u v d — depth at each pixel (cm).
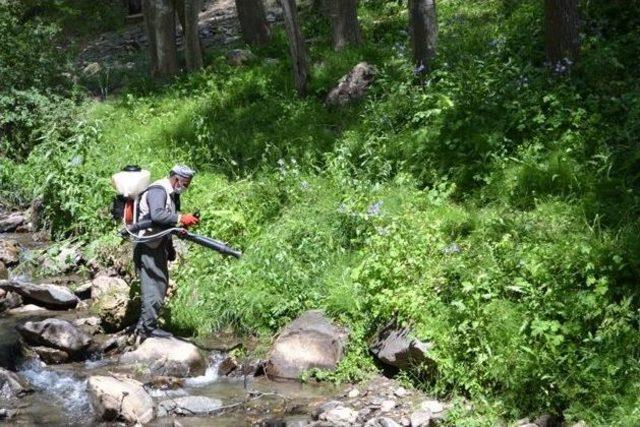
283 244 888
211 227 973
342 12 1452
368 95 1219
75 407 692
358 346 747
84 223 1094
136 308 843
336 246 894
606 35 1182
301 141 1170
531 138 981
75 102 1572
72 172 1152
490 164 958
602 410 616
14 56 1595
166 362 759
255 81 1411
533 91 1036
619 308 674
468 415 643
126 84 1647
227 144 1229
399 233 824
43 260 1053
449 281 756
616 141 919
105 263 1005
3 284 945
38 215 1194
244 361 775
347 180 1004
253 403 698
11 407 693
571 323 670
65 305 916
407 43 1368
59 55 1661
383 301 752
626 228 780
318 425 646
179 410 686
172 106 1441
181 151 1237
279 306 820
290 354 753
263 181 1070
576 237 775
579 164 905
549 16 1079
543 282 721
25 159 1428
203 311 842
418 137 1038
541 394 638
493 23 1323
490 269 746
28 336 791
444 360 680
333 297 786
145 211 790
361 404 683
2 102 1473
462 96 1068
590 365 633
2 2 1750
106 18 2381
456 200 957
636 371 629
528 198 896
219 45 1767
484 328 687
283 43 1619
